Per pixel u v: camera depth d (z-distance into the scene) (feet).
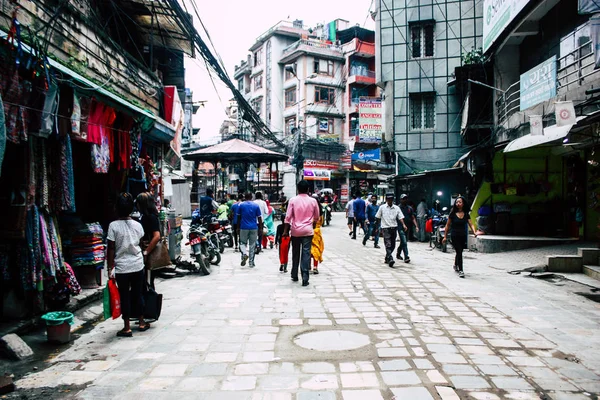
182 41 44.09
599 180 39.75
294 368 13.78
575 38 37.76
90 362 14.52
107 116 23.59
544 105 38.83
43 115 17.10
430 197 62.85
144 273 18.78
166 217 32.83
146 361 14.55
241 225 35.53
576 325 18.67
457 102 70.08
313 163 128.26
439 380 12.79
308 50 136.46
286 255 32.73
